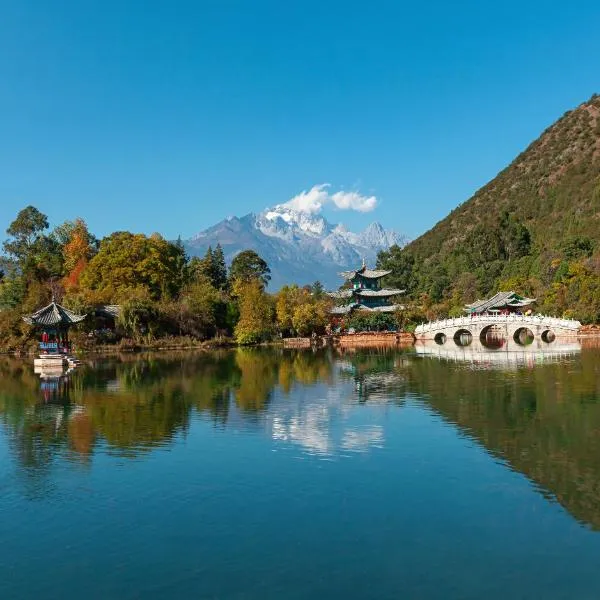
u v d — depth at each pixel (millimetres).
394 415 36688
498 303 120750
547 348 90375
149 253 116688
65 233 149375
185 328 105375
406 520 20141
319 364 70312
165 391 47906
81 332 92562
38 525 20094
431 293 173000
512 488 23031
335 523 20000
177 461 26906
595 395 42500
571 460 26500
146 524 20078
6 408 40656
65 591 16094
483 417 35625
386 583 16297
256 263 161125
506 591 15898
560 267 136750
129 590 16125
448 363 68312
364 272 137125
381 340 111688
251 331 108562
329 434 31766
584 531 19250
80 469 25891
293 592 15898
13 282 113750
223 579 16594
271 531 19422
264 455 27766
